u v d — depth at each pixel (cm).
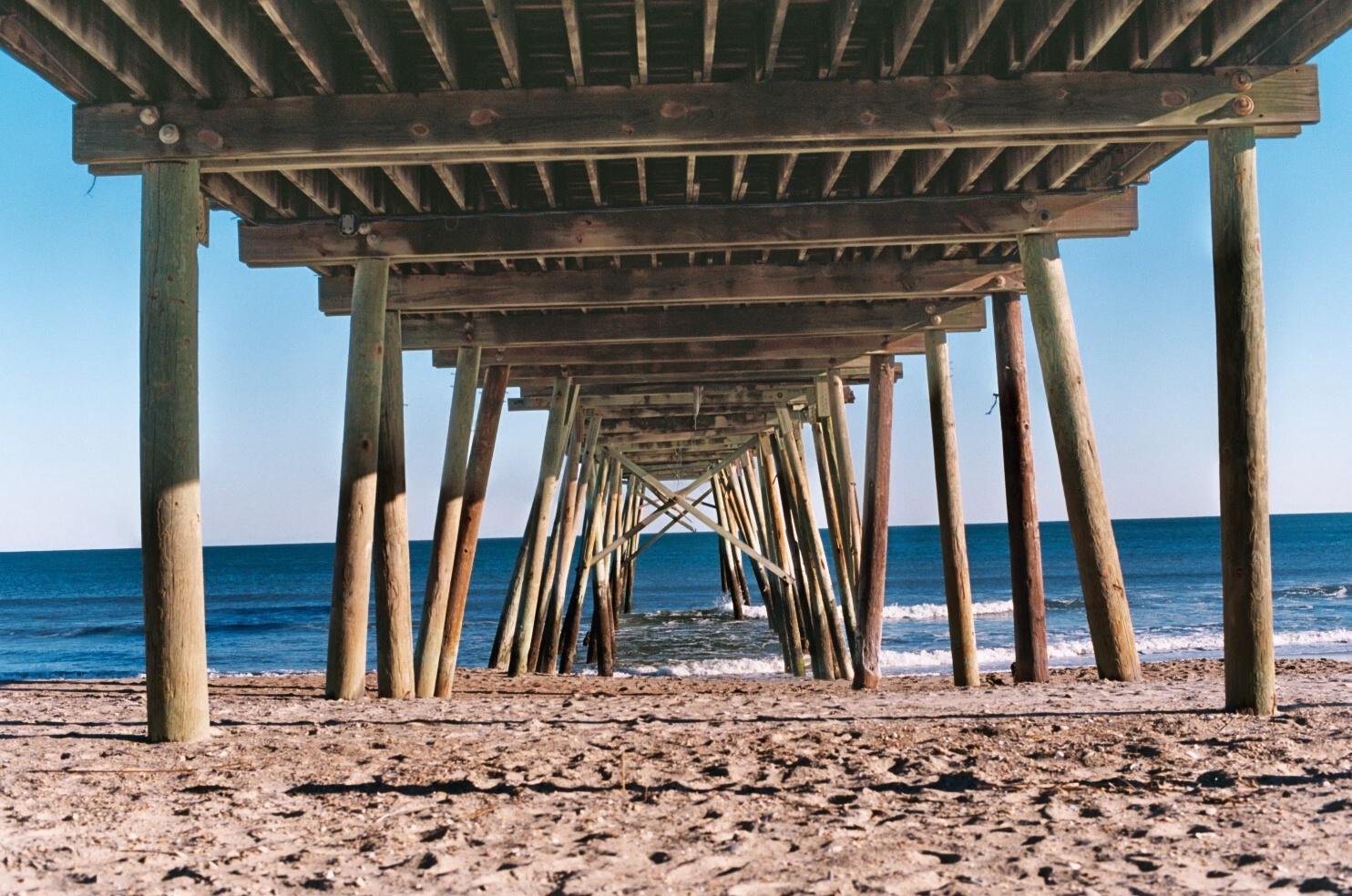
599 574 2008
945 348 1096
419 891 357
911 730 615
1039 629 948
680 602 4453
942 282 998
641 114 652
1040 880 351
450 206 906
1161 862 364
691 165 775
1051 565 5922
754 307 1127
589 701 859
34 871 384
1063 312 849
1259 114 647
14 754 588
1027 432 970
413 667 967
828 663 1573
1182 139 680
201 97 639
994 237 852
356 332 855
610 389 1606
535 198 948
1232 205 644
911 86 657
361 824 442
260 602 5128
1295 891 333
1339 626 2925
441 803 474
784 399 1673
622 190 951
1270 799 442
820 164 868
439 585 1081
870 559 1172
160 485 611
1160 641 2512
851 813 442
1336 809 424
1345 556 6575
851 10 577
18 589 7044
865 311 1120
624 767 537
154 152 633
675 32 672
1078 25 645
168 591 616
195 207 639
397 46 661
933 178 909
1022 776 499
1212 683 817
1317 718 610
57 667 2933
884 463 1204
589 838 415
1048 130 654
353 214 853
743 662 2044
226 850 408
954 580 1038
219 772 537
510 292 1002
